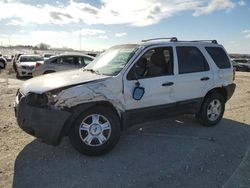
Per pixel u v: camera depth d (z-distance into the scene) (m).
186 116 7.55
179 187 3.96
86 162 4.70
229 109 8.86
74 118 4.66
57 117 4.50
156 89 5.53
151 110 5.52
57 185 3.96
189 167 4.56
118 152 5.13
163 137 5.93
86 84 4.76
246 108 9.05
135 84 5.24
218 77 6.67
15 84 15.29
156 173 4.35
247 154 5.11
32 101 4.63
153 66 5.61
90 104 4.74
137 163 4.69
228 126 6.84
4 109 8.29
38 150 5.15
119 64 5.37
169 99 5.78
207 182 4.10
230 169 4.51
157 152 5.14
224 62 6.95
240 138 5.96
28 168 4.45
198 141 5.71
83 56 14.85
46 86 4.69
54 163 4.64
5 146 5.31
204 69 6.48
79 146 4.78
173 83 5.79
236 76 24.67
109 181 4.10
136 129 6.44
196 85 6.22
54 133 4.53
